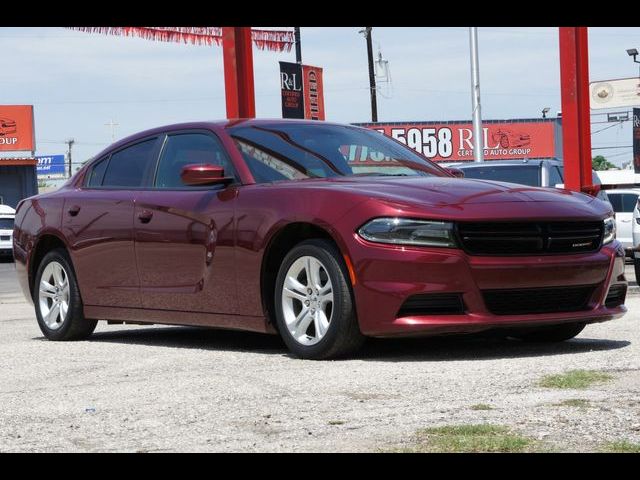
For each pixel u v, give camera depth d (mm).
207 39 22094
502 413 4098
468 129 57594
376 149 6941
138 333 8086
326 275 5883
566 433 3703
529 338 6613
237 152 6586
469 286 5578
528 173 13383
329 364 5656
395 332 5566
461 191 5910
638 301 9602
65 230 7527
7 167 52125
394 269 5566
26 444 3859
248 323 6246
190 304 6586
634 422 3840
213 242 6375
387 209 5633
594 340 6551
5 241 30047
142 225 6887
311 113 35000
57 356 6543
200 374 5430
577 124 14133
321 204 5840
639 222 12344
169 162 7012
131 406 4551
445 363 5539
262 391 4805
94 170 7672
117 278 7129
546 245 5773
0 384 5375
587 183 14234
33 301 7961
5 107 60688
